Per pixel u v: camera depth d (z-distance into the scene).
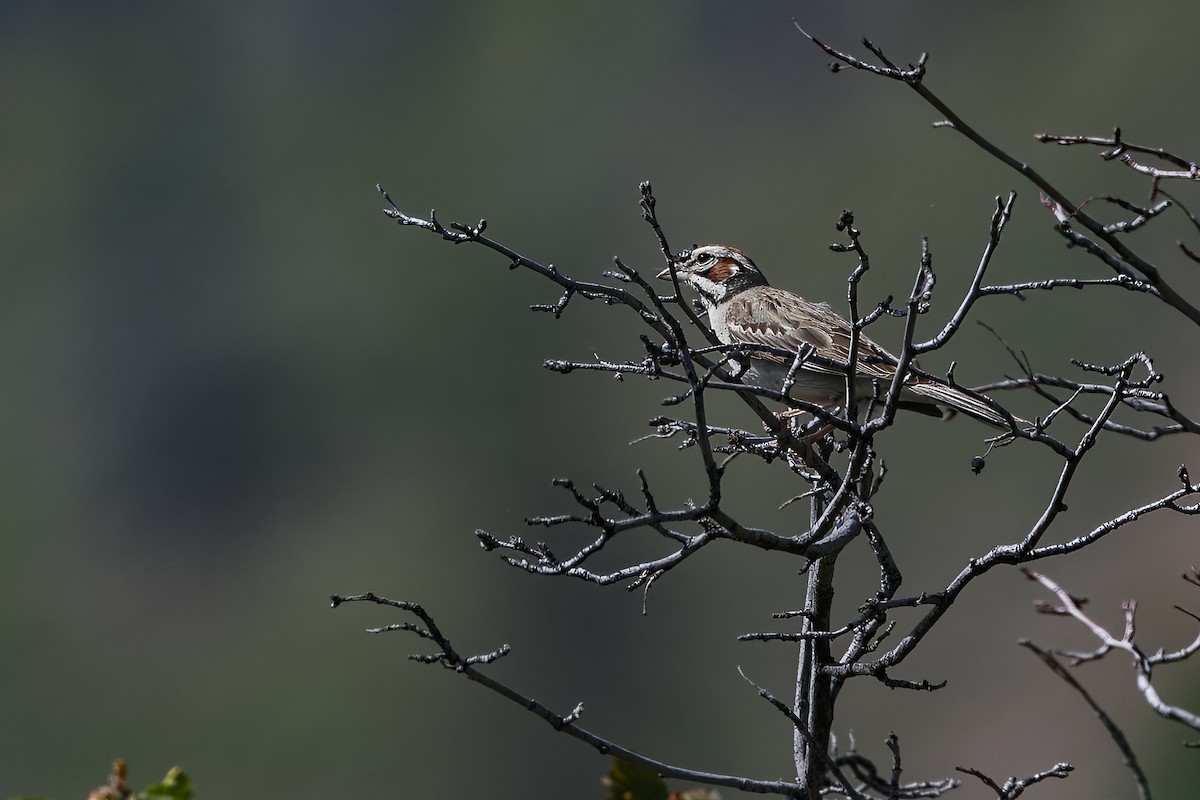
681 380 5.38
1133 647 4.32
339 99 41.97
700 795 5.52
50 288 38.16
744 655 23.92
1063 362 23.92
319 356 35.28
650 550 25.58
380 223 37.00
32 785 27.59
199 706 28.92
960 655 21.09
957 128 5.12
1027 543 5.57
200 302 37.34
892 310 5.27
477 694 26.84
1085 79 30.73
